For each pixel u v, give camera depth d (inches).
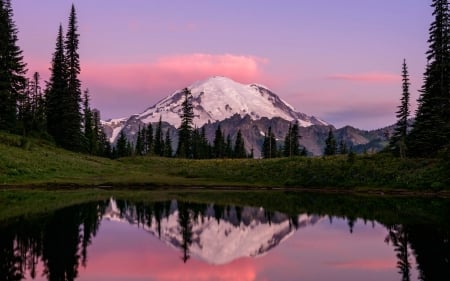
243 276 708.0
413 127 2859.3
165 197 2003.0
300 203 1811.0
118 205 1627.7
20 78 3208.7
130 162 3764.8
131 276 696.4
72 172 2664.9
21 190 2063.2
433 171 2410.2
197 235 1094.4
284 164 3147.1
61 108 3501.5
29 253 815.1
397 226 1190.3
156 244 965.2
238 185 2716.5
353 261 805.9
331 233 1119.0
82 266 741.3
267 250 918.4
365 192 2365.9
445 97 2696.9
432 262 788.0
